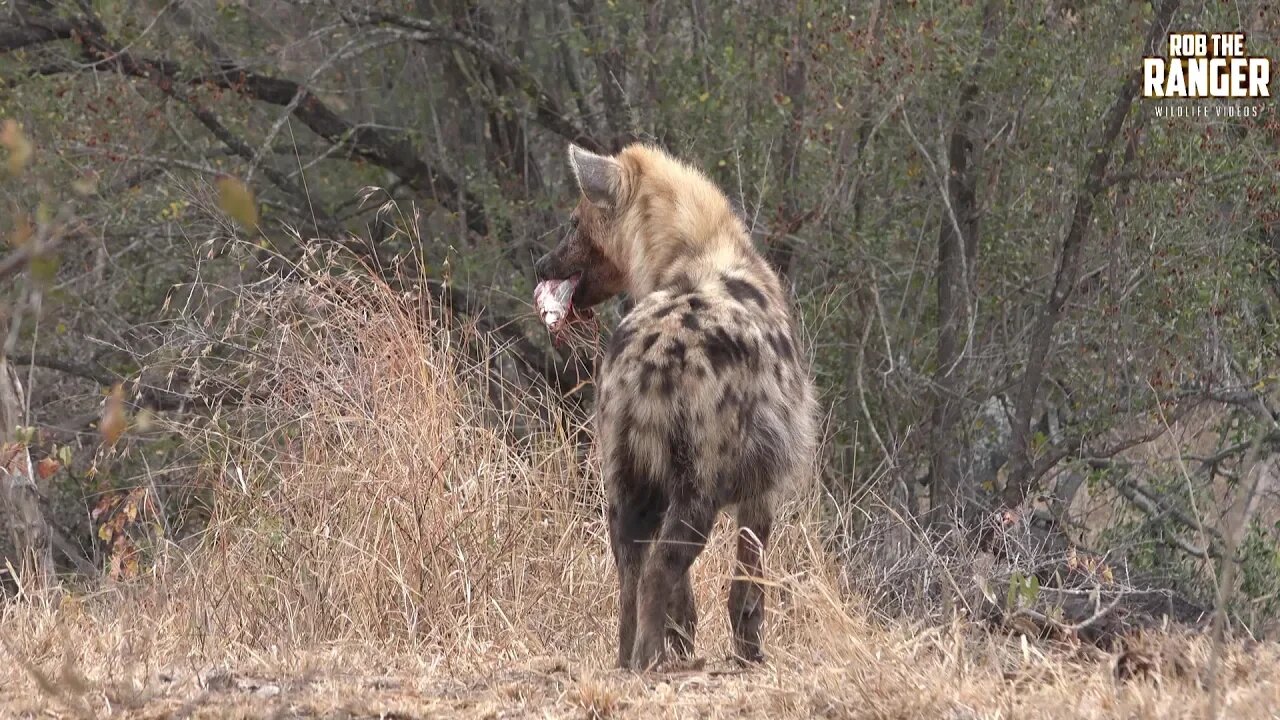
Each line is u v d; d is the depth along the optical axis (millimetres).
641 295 8922
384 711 6590
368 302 11742
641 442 7438
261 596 10102
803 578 10445
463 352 12391
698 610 10328
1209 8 16812
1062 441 16891
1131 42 16766
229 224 14594
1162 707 5844
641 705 6719
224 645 9180
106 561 12797
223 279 17031
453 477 10695
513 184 20344
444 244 20438
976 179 17766
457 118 21406
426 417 10742
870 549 12422
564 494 11164
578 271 9578
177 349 12523
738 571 8039
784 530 10734
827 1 17172
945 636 7805
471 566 10258
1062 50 16703
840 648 7109
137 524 12820
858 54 16703
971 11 16781
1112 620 9070
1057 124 16984
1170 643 6867
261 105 22406
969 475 17344
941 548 12922
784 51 17766
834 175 17500
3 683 7078
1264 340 17062
